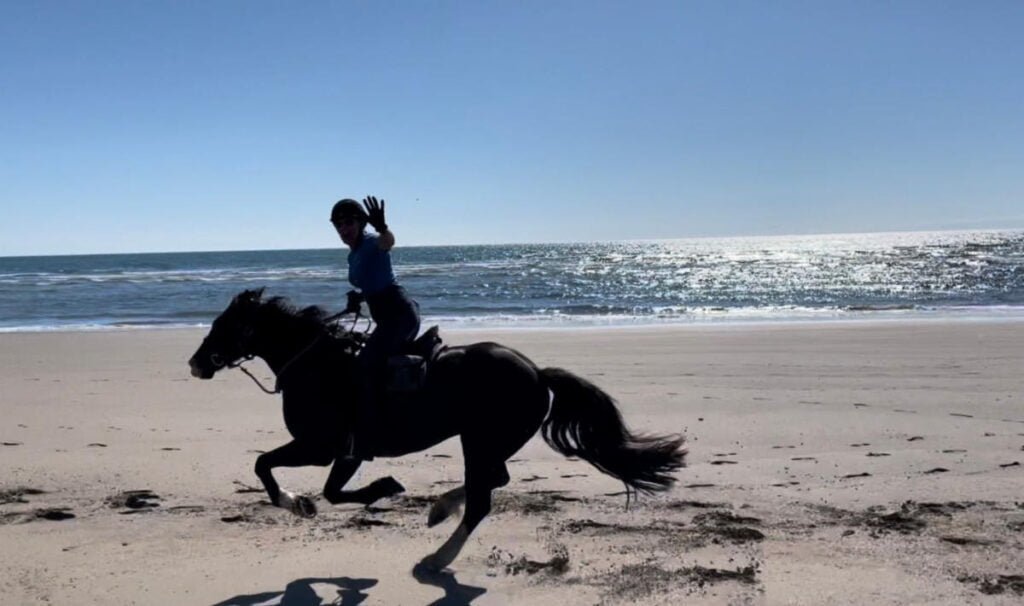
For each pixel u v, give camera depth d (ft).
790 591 17.43
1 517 22.52
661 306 109.81
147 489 25.38
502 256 388.57
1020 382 43.91
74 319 95.76
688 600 17.07
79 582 18.12
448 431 19.24
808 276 180.65
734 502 23.80
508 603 17.08
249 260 399.85
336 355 19.56
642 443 19.17
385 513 22.99
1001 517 21.98
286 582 18.19
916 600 16.93
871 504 23.41
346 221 19.47
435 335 19.86
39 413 37.29
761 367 50.24
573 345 62.18
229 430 33.53
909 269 200.54
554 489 25.25
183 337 72.33
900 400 39.09
